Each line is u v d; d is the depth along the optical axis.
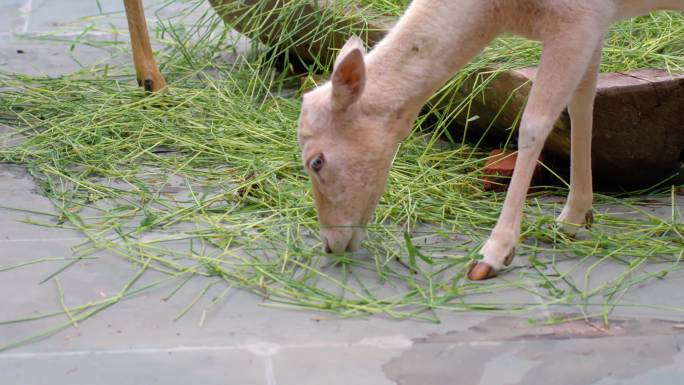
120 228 2.13
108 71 2.89
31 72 2.88
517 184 1.99
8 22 3.36
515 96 2.32
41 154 2.42
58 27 3.30
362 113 1.95
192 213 2.20
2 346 1.83
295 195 2.25
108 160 2.40
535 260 2.02
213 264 2.03
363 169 1.96
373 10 2.66
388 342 1.84
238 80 2.78
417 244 2.11
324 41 2.70
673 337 1.86
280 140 2.48
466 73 2.41
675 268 2.04
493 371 1.79
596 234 2.13
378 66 1.96
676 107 2.24
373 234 2.12
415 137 2.52
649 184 2.33
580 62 1.94
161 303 1.94
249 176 2.33
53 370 1.78
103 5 3.60
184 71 2.86
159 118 2.56
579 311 1.92
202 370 1.78
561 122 2.23
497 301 1.94
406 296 1.95
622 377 1.78
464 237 2.13
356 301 1.93
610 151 2.26
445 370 1.79
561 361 1.81
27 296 1.95
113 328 1.87
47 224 2.16
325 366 1.79
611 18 1.96
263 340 1.85
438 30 1.95
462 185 2.30
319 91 1.97
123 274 2.01
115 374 1.78
